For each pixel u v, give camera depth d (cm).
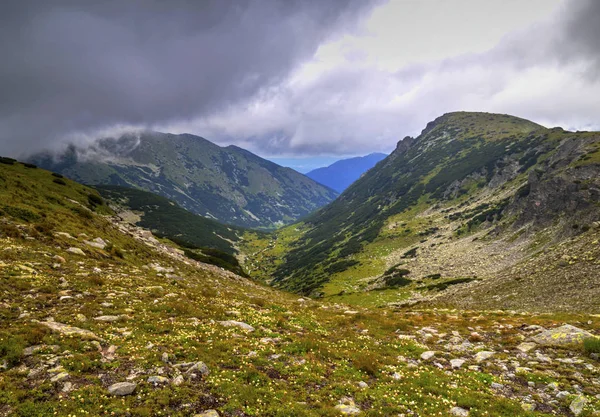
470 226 18588
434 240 19262
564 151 19275
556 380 1594
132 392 1131
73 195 7556
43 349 1281
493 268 10825
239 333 1892
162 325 1791
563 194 11775
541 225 11981
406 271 14625
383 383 1493
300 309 3136
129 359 1339
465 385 1527
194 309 2189
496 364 1844
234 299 2983
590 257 5966
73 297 1969
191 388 1206
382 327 2636
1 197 3916
